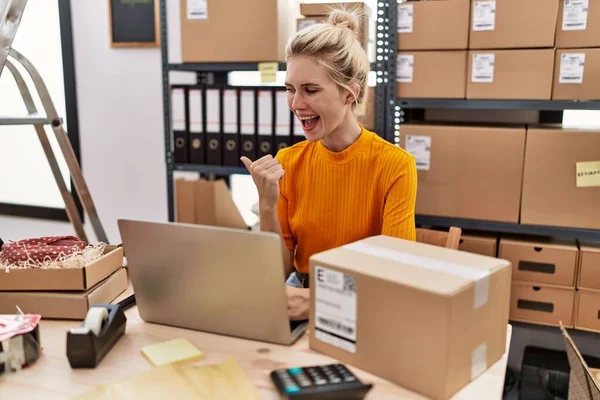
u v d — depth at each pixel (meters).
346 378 0.83
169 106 2.46
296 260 1.58
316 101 1.34
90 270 1.14
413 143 2.10
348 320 0.92
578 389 1.44
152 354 0.95
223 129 2.39
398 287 0.84
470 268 0.90
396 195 1.40
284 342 1.00
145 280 1.07
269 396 0.83
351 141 1.47
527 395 2.06
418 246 1.04
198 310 1.05
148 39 2.92
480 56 1.98
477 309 0.86
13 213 3.48
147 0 2.88
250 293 0.98
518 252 2.03
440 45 2.02
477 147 2.03
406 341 0.85
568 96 1.91
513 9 1.92
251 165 1.39
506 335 0.98
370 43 2.27
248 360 0.94
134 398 0.81
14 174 3.46
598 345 2.25
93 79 3.09
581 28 1.87
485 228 2.07
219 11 2.26
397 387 0.86
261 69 2.23
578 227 1.96
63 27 3.06
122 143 3.11
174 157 2.49
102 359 0.95
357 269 0.89
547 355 2.21
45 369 0.92
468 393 0.85
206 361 0.94
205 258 0.99
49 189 3.40
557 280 2.00
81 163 3.22
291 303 1.11
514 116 2.41
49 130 3.25
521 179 2.00
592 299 1.97
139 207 3.16
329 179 1.48
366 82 1.44
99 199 3.23
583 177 1.92
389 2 2.05
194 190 2.45
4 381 0.89
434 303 0.80
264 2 2.19
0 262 1.17
